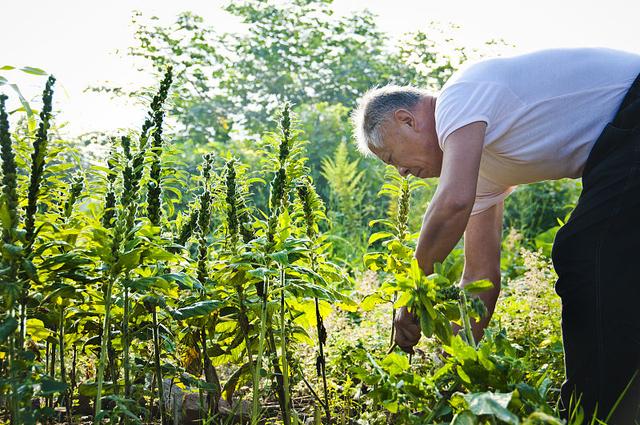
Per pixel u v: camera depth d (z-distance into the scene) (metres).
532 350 3.24
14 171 1.98
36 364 2.16
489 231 3.10
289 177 2.51
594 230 2.27
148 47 9.57
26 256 2.01
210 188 2.73
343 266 6.61
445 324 2.05
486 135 2.44
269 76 11.91
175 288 2.45
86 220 2.32
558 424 1.49
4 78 1.93
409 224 7.59
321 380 3.00
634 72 2.48
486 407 1.58
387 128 2.69
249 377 2.59
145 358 2.68
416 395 1.94
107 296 2.11
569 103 2.45
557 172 2.55
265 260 2.35
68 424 2.46
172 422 2.85
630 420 2.22
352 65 12.71
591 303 2.24
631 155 2.27
